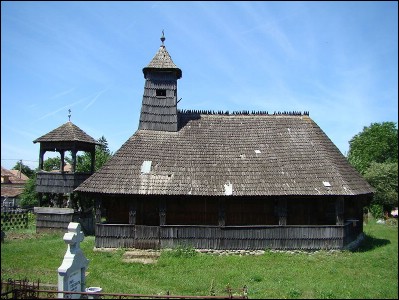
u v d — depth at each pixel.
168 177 20.05
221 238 19.61
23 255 18.11
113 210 21.16
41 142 24.53
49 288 11.82
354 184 20.73
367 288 13.62
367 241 23.80
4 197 46.38
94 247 19.80
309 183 19.83
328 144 23.03
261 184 19.78
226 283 14.48
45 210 24.78
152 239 19.61
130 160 20.89
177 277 15.38
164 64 23.70
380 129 59.59
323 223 21.39
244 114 24.52
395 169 45.28
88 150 25.58
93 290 12.35
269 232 19.67
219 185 19.70
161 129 23.16
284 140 22.61
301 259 18.56
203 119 24.12
